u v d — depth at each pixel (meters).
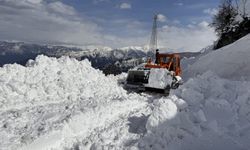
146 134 7.15
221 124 7.63
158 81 15.87
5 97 10.07
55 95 11.42
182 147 6.68
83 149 6.72
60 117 8.19
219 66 22.94
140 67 17.20
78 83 12.91
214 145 6.80
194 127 7.24
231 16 40.47
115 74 21.77
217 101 8.50
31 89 10.98
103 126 8.25
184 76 25.34
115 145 6.86
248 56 21.53
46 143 6.65
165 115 7.49
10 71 11.58
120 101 10.92
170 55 19.47
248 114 8.12
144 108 11.06
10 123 7.55
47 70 12.70
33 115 8.45
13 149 6.20
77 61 14.80
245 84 9.90
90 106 9.65
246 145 6.85
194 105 8.62
